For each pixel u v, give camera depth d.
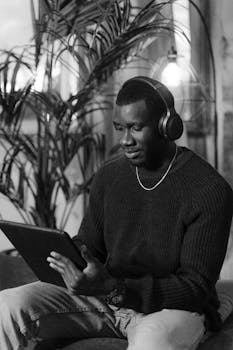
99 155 3.30
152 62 3.11
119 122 1.90
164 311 1.88
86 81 2.96
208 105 3.06
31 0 3.14
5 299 1.97
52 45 2.96
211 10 3.00
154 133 1.89
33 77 3.09
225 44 2.98
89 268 1.82
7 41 3.34
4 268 3.07
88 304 2.09
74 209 3.44
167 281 1.85
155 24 2.85
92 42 2.86
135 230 2.02
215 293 2.07
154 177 1.99
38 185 3.16
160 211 1.96
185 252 1.88
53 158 3.17
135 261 2.02
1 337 1.94
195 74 3.04
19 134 3.27
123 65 3.19
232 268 3.05
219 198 1.89
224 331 2.09
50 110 3.03
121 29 2.84
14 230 1.88
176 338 1.81
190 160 1.97
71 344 2.09
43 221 3.20
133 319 1.99
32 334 1.99
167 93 1.89
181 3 3.02
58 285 1.98
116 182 2.08
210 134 3.08
